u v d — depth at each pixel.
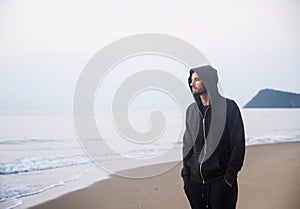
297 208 3.27
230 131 2.28
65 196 3.37
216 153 2.30
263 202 3.21
